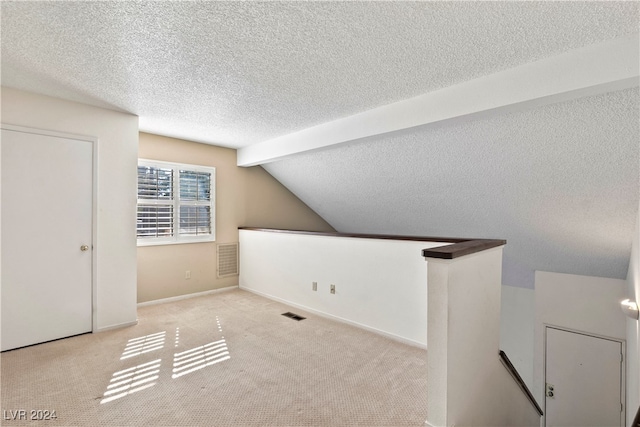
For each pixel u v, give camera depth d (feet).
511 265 14.49
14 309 8.70
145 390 6.88
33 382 7.13
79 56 6.72
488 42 5.98
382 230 18.04
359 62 6.86
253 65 7.04
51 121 9.17
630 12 4.98
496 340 6.77
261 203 17.24
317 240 12.09
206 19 5.38
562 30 5.54
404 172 12.35
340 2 4.89
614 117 7.14
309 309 12.35
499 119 8.50
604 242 10.77
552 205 10.36
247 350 8.92
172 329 10.46
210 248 15.10
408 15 5.20
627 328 11.55
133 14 5.26
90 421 5.85
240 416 6.06
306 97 8.91
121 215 10.52
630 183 8.40
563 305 13.44
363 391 6.93
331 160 13.80
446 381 5.15
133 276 10.82
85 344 9.16
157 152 13.26
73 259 9.65
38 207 9.04
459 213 13.14
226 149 15.72
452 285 5.22
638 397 8.23
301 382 7.27
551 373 13.75
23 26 5.60
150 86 8.27
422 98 8.68
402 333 9.57
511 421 7.56
